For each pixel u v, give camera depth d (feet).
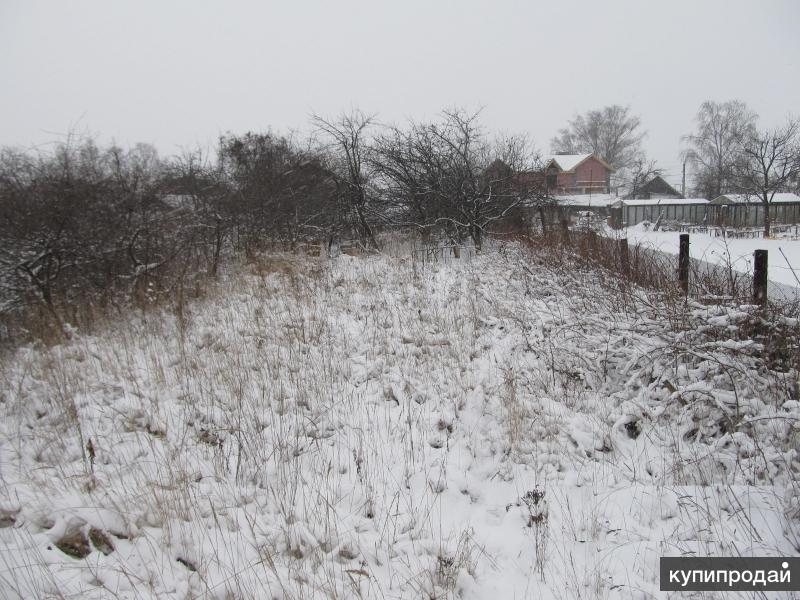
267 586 10.14
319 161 48.42
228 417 16.96
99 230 33.12
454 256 43.98
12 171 32.19
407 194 47.96
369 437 16.14
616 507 12.79
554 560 11.32
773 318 17.29
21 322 29.09
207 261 38.17
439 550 10.94
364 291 31.45
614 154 210.38
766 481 13.01
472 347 22.38
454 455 15.19
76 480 13.57
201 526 11.95
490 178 47.57
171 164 40.75
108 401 18.65
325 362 21.22
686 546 11.28
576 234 39.86
